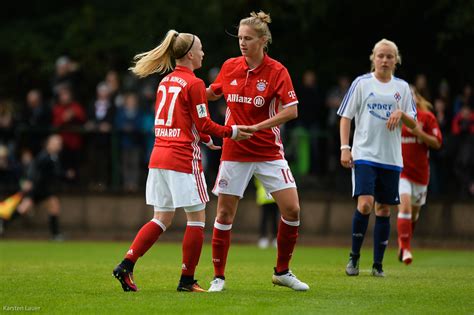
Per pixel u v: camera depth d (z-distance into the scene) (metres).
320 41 80.19
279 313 27.08
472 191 67.94
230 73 32.56
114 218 72.81
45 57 83.94
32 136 73.50
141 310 27.56
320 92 72.81
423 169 44.22
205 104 31.39
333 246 67.12
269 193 32.66
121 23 84.25
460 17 71.44
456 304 29.28
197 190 31.53
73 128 73.00
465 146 67.69
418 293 31.94
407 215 43.50
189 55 32.00
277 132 32.50
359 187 37.88
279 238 32.69
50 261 47.41
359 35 79.62
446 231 68.12
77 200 73.12
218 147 32.69
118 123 72.31
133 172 72.50
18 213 70.00
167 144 31.64
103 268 41.62
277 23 78.81
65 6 89.12
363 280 36.38
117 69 82.69
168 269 41.12
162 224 32.12
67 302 29.23
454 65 77.00
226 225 32.66
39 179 69.31
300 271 40.69
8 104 78.94
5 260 48.41
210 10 78.44
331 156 70.38
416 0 75.94
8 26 87.81
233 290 32.66
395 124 37.12
